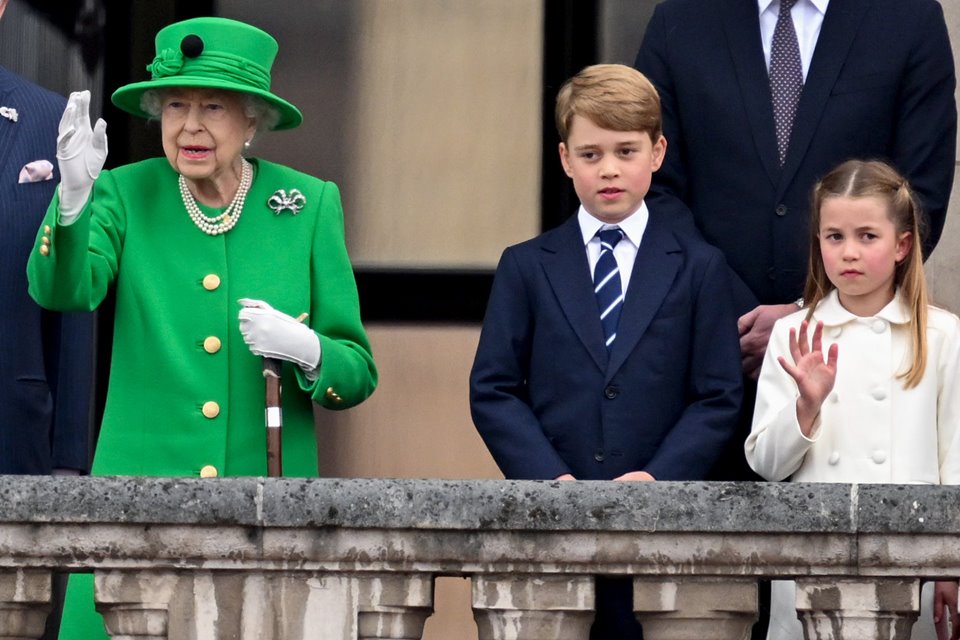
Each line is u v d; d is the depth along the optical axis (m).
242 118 20.08
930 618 19.16
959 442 19.47
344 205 28.61
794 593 18.92
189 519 16.80
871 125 21.77
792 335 18.67
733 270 21.78
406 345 28.42
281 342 19.20
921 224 20.86
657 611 16.97
